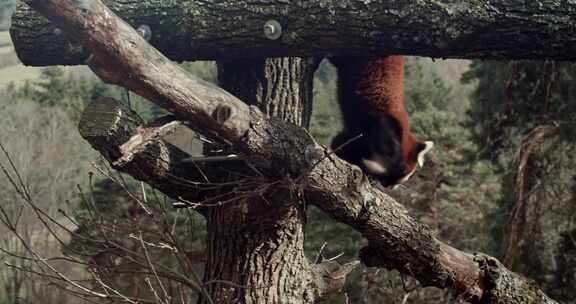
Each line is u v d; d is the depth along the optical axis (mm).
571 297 10641
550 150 10570
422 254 4039
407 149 5273
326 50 3555
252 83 4145
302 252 4336
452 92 20406
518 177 10047
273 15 3461
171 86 3133
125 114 3279
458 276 4270
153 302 4043
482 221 12195
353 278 9109
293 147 3508
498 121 11477
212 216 4289
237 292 4199
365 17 3379
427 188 12250
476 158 12617
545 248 10922
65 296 10133
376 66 5062
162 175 3779
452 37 3324
